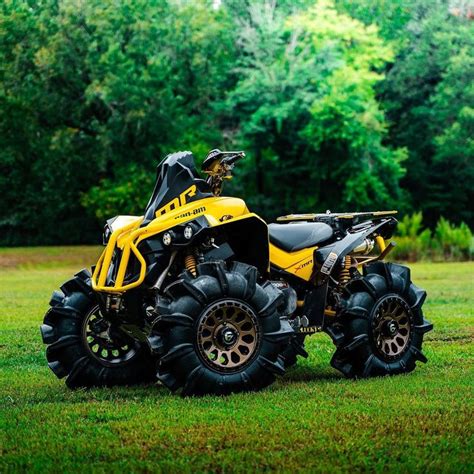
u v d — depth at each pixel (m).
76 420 6.86
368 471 5.38
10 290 23.14
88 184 59.34
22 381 8.98
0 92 56.88
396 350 9.06
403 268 9.21
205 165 8.54
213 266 7.98
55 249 48.31
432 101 63.47
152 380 8.90
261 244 8.45
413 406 7.16
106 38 56.03
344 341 8.89
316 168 57.31
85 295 8.70
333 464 5.52
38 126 58.69
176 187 8.27
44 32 58.22
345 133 54.81
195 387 7.78
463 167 65.25
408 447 5.93
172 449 5.90
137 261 8.17
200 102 60.91
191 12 59.34
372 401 7.39
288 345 9.02
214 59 59.38
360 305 8.84
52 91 57.56
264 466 5.52
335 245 9.02
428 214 67.06
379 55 60.66
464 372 9.11
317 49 59.03
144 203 54.97
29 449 5.96
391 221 9.42
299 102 57.44
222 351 7.91
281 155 60.00
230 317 7.97
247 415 6.89
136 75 55.16
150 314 8.25
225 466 5.49
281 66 57.31
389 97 67.19
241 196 60.41
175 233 8.12
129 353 8.86
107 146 54.28
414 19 71.50
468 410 7.01
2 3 59.06
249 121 59.06
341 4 71.44
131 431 6.40
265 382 8.00
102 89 53.34
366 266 9.15
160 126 56.03
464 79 62.94
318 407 7.16
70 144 56.25
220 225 8.14
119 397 8.10
